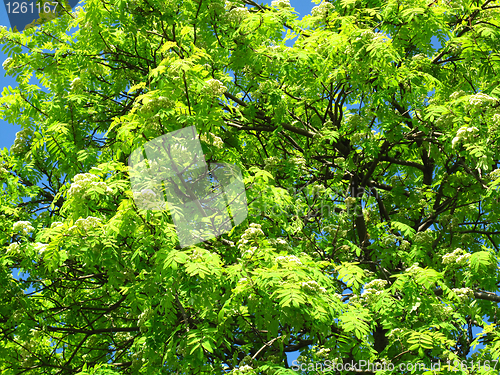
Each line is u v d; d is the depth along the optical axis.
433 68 9.91
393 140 8.87
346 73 8.77
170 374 6.23
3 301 6.98
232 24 8.27
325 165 10.55
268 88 8.87
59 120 8.42
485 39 8.93
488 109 7.49
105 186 5.28
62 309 8.44
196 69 6.06
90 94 9.19
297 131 9.91
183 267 5.23
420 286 6.42
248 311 5.91
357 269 6.57
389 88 8.50
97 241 5.11
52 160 8.80
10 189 8.20
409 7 8.45
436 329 6.56
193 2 8.35
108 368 6.42
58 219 7.82
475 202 10.29
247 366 5.66
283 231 8.32
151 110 5.67
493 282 7.27
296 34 9.66
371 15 9.12
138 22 8.18
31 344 7.12
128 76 9.41
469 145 7.20
